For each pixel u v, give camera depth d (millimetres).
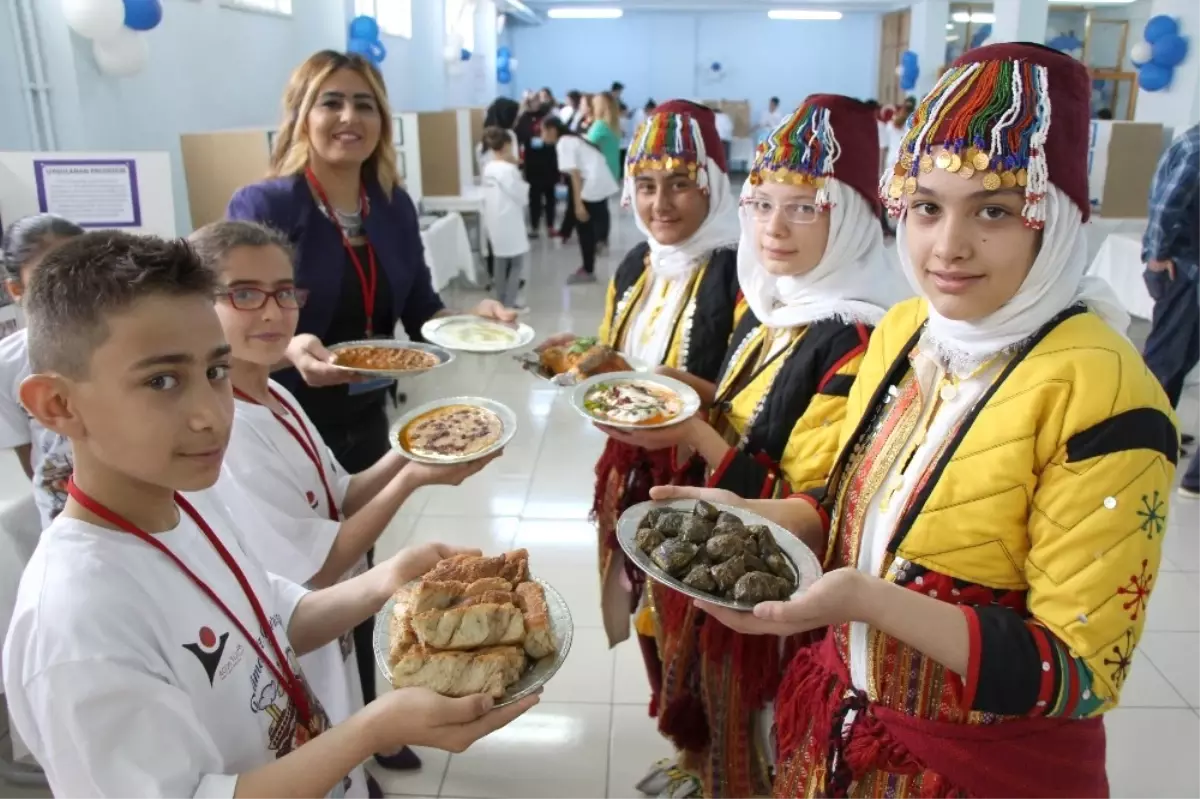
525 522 3367
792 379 1472
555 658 1038
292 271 1528
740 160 17859
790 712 1277
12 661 834
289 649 1123
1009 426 970
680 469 1832
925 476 1051
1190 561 3098
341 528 1479
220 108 4762
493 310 2416
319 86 2002
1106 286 1047
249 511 1429
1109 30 14445
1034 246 978
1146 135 5121
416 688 951
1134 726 2279
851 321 1444
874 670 1104
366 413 2178
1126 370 935
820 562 1318
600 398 1722
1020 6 7316
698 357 1896
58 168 2467
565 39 19828
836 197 1469
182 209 4215
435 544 1253
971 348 1040
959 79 982
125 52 3430
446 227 5523
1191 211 3486
